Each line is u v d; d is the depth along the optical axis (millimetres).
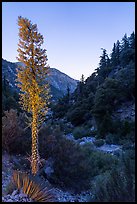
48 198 7254
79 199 11570
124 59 71438
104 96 47750
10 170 12523
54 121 66938
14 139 16641
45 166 14672
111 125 40094
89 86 77438
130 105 47094
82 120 58781
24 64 13570
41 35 13414
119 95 48344
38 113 13875
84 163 15023
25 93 13617
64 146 15828
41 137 16453
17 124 17359
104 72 79625
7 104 39062
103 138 39406
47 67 13531
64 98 87375
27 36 13227
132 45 74750
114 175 5688
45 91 13719
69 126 58938
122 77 53594
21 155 16797
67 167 14391
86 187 13625
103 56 92812
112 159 17375
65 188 13484
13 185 7336
